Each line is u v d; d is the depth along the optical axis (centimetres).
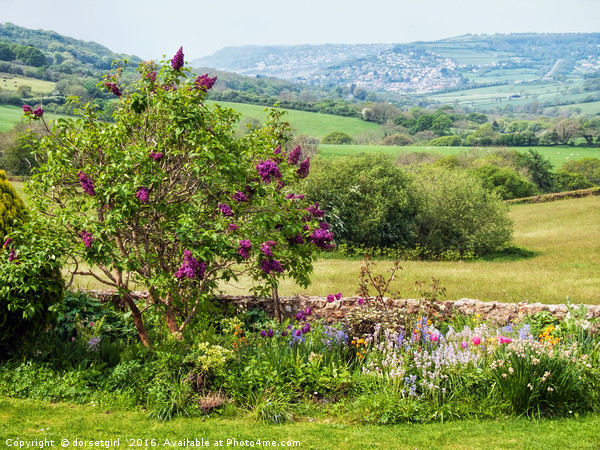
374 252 3131
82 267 1669
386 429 641
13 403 662
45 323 795
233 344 808
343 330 868
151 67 819
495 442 598
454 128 13838
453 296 1492
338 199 3106
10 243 739
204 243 740
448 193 3403
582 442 592
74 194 818
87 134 795
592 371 730
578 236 3397
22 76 10538
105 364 771
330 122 12538
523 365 700
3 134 5153
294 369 746
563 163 8344
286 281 1656
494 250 3272
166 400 677
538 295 1517
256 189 809
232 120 882
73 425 613
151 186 768
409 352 777
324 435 619
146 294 1036
